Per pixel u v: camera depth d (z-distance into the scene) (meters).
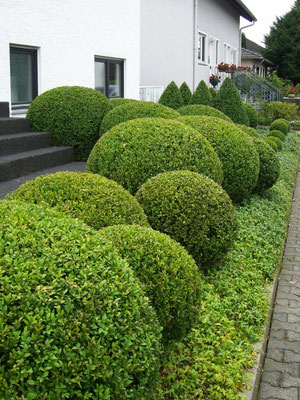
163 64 18.33
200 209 4.35
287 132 18.20
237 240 5.64
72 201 3.54
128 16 11.97
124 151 5.33
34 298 1.88
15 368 1.75
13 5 7.93
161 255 3.01
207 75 20.91
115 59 11.75
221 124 6.99
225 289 4.42
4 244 2.09
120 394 1.97
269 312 4.27
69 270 2.07
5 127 7.23
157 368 2.24
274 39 40.91
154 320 2.30
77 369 1.86
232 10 25.34
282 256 5.86
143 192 4.51
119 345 2.02
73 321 1.92
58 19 9.16
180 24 17.77
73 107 7.82
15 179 6.23
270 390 3.20
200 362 3.27
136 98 12.80
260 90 23.12
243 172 6.71
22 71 8.61
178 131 5.52
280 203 8.05
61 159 7.52
